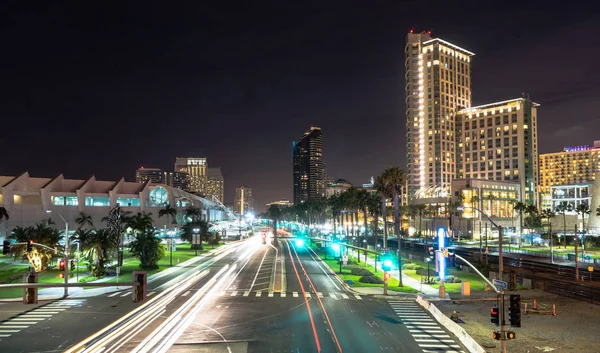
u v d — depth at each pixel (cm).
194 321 4041
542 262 9056
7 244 4278
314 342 3350
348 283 6494
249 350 3131
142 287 2178
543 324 4062
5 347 3167
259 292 5794
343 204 14775
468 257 10425
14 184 14425
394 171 8244
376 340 3431
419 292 5891
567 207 18750
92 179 16425
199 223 15112
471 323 4041
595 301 5181
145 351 2834
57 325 3822
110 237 7425
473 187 19100
